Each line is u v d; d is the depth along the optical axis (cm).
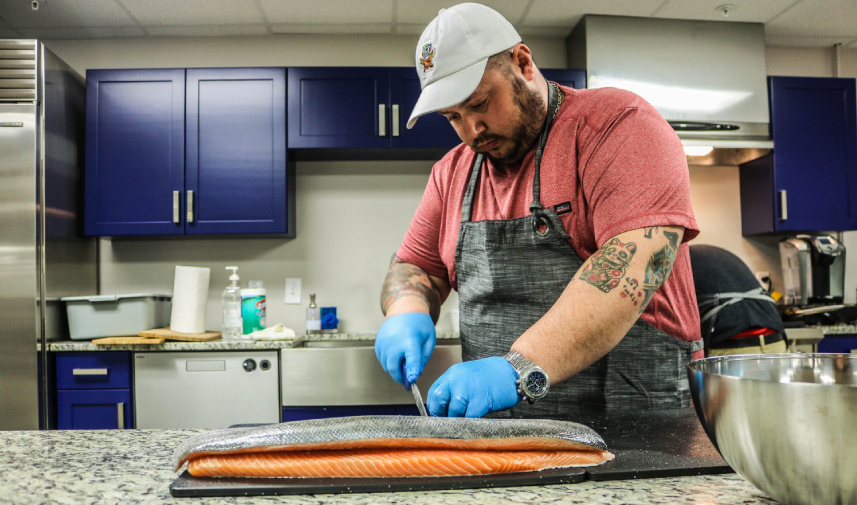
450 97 81
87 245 262
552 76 255
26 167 221
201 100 250
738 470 41
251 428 55
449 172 112
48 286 226
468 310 108
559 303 76
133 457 60
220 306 276
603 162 83
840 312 251
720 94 265
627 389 93
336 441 51
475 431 52
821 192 268
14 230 220
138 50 281
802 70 304
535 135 93
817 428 35
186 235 256
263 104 251
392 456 51
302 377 213
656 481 50
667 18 265
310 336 245
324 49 284
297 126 251
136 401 219
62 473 54
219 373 219
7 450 63
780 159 267
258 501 46
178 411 218
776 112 267
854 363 52
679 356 94
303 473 50
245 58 282
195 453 50
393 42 285
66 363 221
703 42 265
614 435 68
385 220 282
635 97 87
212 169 250
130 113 249
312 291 279
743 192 293
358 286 280
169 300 261
